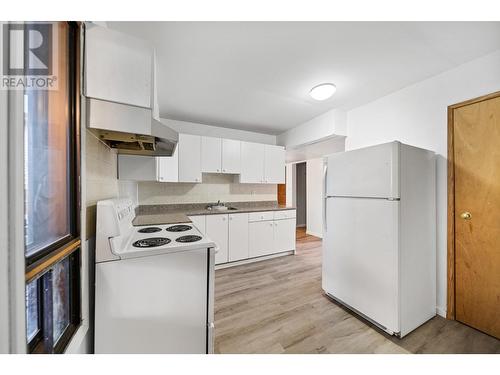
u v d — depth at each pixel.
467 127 1.77
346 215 1.97
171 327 1.13
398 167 1.58
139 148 1.65
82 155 1.00
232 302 2.13
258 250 3.34
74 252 0.98
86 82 0.98
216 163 3.23
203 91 2.36
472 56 1.70
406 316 1.63
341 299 2.03
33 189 0.73
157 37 1.49
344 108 2.83
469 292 1.75
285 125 3.56
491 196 1.64
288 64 1.84
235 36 1.50
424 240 1.79
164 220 2.02
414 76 2.01
